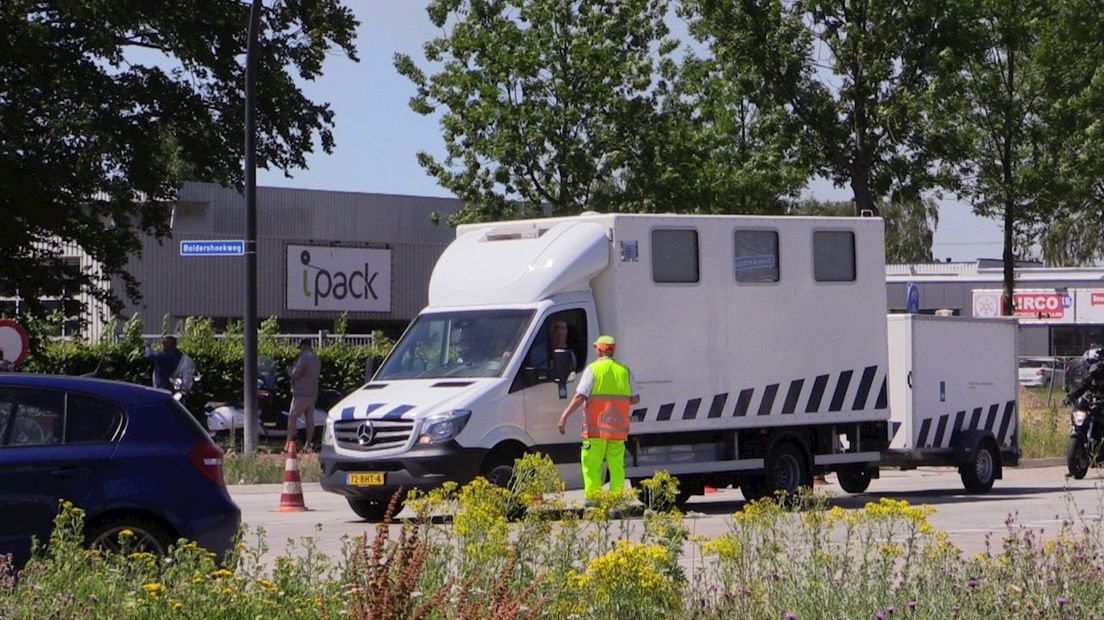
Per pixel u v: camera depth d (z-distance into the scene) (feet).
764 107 175.01
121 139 142.82
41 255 148.36
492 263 77.20
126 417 45.39
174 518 44.98
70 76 142.31
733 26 172.65
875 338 84.43
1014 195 184.85
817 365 82.12
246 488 98.17
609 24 176.24
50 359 137.18
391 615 28.37
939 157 170.71
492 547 35.22
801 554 40.55
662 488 42.37
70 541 38.19
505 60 175.11
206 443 46.39
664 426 76.38
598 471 71.10
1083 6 180.75
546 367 73.51
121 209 148.77
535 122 175.94
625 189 179.83
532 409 72.95
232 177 151.94
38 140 138.72
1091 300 313.12
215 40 148.77
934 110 166.20
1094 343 316.60
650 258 76.69
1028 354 320.09
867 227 84.43
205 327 147.23
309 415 117.70
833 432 83.87
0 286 147.23
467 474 70.59
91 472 44.19
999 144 186.80
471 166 179.32
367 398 73.72
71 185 140.97
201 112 149.59
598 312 75.92
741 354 79.41
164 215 154.92
